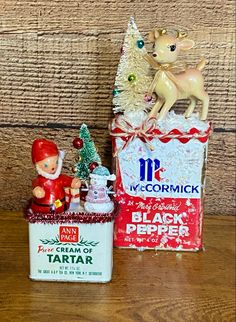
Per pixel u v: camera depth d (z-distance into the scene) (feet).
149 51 2.96
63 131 3.10
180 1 2.92
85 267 2.53
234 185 3.16
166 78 2.61
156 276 2.61
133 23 2.61
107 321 2.29
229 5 2.92
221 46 2.97
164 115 2.66
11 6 2.93
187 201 2.75
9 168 3.15
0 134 3.10
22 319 2.29
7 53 2.99
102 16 2.94
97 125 3.09
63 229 2.48
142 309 2.37
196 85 2.64
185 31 2.95
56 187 2.45
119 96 2.69
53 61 3.00
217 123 3.07
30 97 3.05
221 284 2.56
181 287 2.53
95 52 2.99
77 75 3.02
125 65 2.65
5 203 3.18
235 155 3.11
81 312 2.34
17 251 2.79
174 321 2.29
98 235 2.48
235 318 2.32
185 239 2.80
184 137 2.63
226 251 2.82
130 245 2.82
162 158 2.68
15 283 2.53
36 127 3.10
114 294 2.47
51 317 2.31
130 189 2.73
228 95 3.03
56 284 2.53
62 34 2.97
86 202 2.48
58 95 3.05
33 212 2.46
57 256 2.52
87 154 2.55
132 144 2.66
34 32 2.96
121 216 2.78
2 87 3.04
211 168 3.14
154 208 2.76
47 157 2.41
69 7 2.93
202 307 2.39
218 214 3.18
